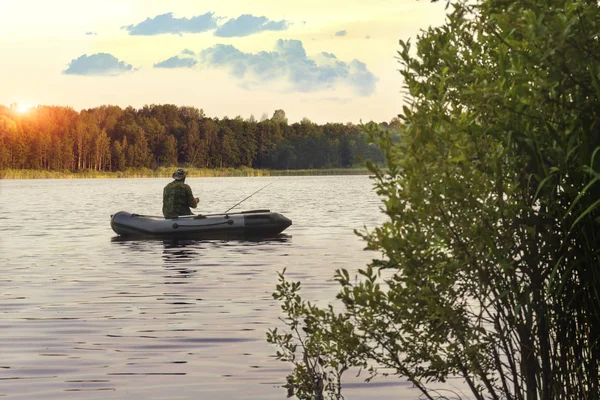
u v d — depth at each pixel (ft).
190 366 22.79
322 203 129.90
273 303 33.63
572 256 11.41
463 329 12.34
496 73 12.28
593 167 10.62
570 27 10.01
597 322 11.53
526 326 12.00
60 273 45.27
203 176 498.28
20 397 19.74
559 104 11.09
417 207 11.39
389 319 13.39
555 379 12.09
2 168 434.71
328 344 14.26
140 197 166.40
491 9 11.12
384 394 19.31
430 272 11.81
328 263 48.65
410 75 12.31
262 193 176.86
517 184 11.14
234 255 54.49
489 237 11.14
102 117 518.78
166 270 46.39
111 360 23.62
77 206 130.00
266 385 20.67
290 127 542.16
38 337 26.99
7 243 64.95
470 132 11.17
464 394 18.76
